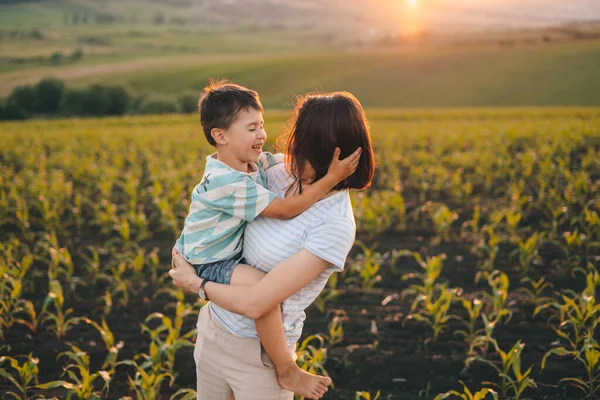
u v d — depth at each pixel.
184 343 4.25
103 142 18.77
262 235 2.25
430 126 23.19
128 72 79.38
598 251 7.09
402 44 130.38
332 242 2.14
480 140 16.73
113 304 5.85
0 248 6.32
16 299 5.73
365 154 2.23
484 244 7.09
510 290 6.11
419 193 10.56
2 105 61.34
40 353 4.82
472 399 3.63
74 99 62.09
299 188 2.23
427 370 4.56
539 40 99.69
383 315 5.54
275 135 19.94
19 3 194.38
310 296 2.30
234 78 72.88
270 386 2.33
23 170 12.31
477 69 70.56
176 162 13.62
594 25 143.50
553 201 9.46
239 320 2.28
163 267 6.91
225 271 2.24
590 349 4.28
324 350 4.18
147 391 3.97
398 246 7.52
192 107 60.16
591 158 12.27
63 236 8.09
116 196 10.40
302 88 67.06
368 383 4.41
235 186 2.21
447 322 5.36
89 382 3.84
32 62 93.25
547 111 32.72
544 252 7.15
